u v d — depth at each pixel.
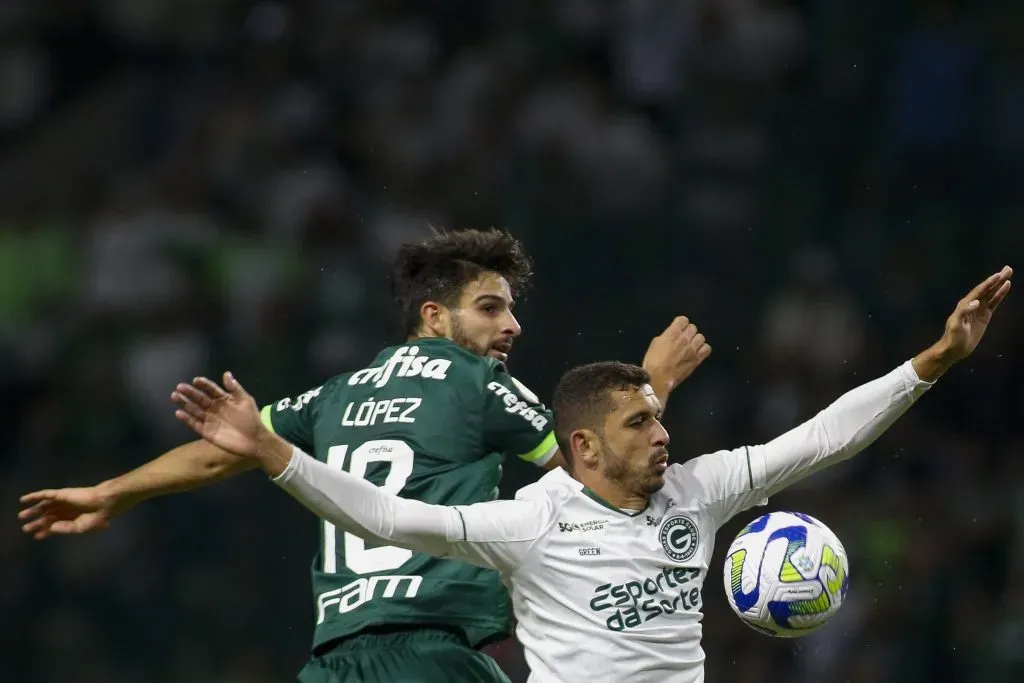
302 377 40.91
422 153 46.06
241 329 42.88
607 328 39.03
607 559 15.62
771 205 42.88
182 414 14.00
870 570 36.44
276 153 48.59
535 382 38.47
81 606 38.56
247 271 44.03
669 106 45.22
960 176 43.06
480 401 17.05
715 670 34.50
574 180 42.84
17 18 58.28
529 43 47.25
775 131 44.31
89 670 38.03
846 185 43.25
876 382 16.38
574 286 39.97
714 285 40.56
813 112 44.44
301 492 14.30
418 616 16.20
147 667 37.75
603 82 46.03
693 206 42.16
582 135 43.59
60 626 38.59
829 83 44.88
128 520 38.62
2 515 40.66
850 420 16.27
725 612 34.62
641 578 15.64
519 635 16.02
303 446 18.00
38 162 53.69
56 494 16.98
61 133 55.22
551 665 15.52
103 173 52.44
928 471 38.09
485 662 16.45
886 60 45.00
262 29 52.38
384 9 51.03
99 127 54.44
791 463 16.25
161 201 48.62
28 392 43.47
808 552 16.05
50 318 45.44
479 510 15.48
